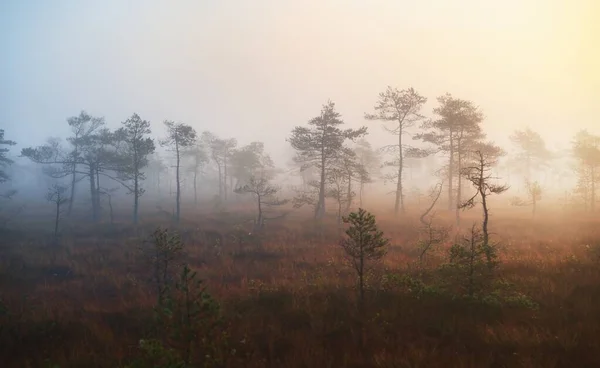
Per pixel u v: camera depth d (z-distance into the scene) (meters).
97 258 18.97
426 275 12.33
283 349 7.46
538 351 6.64
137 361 6.04
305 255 17.94
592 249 14.67
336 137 32.62
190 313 6.68
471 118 33.28
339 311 9.09
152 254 18.03
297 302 9.82
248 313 9.34
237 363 6.74
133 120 31.62
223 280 14.12
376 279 11.67
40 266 17.53
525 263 13.38
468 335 7.55
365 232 10.20
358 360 6.71
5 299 12.01
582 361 6.30
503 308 8.77
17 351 7.95
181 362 5.64
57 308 10.84
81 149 36.44
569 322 7.93
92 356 7.51
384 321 8.29
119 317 9.88
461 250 10.27
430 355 6.68
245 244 21.58
